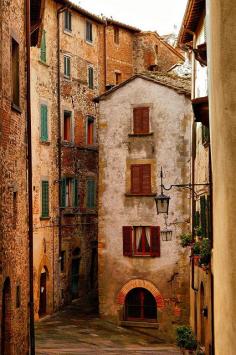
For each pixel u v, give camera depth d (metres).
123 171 29.47
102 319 29.61
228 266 6.43
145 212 29.05
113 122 29.72
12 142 14.26
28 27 16.12
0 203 12.77
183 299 28.20
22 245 15.50
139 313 29.27
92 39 37.47
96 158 36.84
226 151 6.35
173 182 28.67
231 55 6.09
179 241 28.38
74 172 34.00
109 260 29.59
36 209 29.42
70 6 33.47
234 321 6.15
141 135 29.20
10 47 14.00
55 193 31.84
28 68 16.20
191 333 19.94
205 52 16.08
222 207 6.80
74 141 34.34
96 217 36.53
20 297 15.15
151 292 28.72
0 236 12.78
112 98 29.78
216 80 6.90
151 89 29.16
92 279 36.41
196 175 24.75
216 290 7.98
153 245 28.83
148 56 43.66
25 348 15.78
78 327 27.86
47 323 28.47
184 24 23.94
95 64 37.84
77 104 35.00
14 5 14.57
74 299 33.97
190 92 28.47
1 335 13.50
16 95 15.05
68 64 34.16
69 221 33.19
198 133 23.92
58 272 31.72
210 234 16.17
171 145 28.77
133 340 26.61
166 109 28.91
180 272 28.33
